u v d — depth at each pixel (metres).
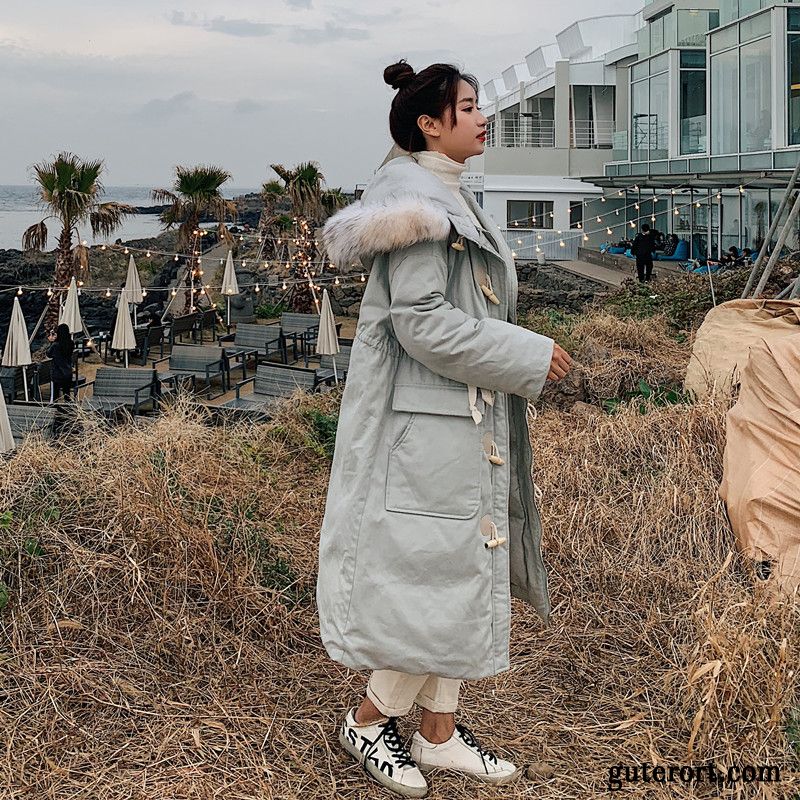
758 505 3.69
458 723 2.62
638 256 18.88
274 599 3.34
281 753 2.53
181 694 2.82
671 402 5.89
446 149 2.36
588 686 2.99
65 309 16.33
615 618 3.41
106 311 25.00
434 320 2.15
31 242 18.91
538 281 22.59
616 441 4.69
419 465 2.20
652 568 3.67
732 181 18.05
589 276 23.08
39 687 2.74
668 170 22.52
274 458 5.19
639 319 10.34
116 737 2.58
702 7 24.22
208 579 3.30
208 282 25.22
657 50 23.78
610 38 35.44
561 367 2.18
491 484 2.25
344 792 2.40
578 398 6.54
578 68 33.19
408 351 2.21
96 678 2.82
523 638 3.29
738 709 2.64
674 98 22.80
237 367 12.88
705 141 21.33
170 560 3.35
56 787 2.35
